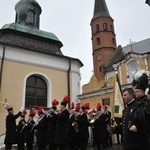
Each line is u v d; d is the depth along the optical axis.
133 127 3.91
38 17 21.55
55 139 7.80
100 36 44.12
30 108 14.78
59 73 17.73
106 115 10.30
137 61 24.75
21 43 17.20
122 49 38.12
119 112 10.83
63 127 7.86
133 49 34.38
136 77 5.15
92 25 46.97
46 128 9.08
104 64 40.72
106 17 46.00
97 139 9.78
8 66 15.32
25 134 9.99
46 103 16.47
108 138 11.40
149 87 4.89
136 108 4.22
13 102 14.65
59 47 20.11
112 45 43.28
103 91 17.92
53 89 16.89
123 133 4.32
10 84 14.95
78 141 9.68
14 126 8.79
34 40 18.44
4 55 15.30
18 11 21.14
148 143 4.00
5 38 17.08
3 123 13.79
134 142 4.03
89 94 18.72
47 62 17.34
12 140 8.55
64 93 17.36
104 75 33.09
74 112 9.55
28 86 16.08
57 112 8.61
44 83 17.03
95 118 10.14
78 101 18.14
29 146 9.73
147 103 4.14
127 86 17.08
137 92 4.45
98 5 48.84
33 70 16.44
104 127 9.87
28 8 20.94
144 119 3.94
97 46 43.75
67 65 18.41
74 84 18.12
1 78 14.67
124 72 25.39
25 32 17.92
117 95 11.12
